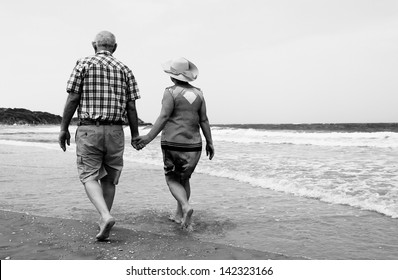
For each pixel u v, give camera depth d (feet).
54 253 11.18
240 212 16.19
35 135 120.98
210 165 30.66
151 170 29.48
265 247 11.85
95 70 12.55
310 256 11.10
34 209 16.57
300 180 22.68
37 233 12.96
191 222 14.56
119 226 14.14
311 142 56.29
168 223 14.65
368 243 12.17
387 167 27.63
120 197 19.47
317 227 13.89
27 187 21.85
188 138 14.12
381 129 111.96
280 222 14.61
